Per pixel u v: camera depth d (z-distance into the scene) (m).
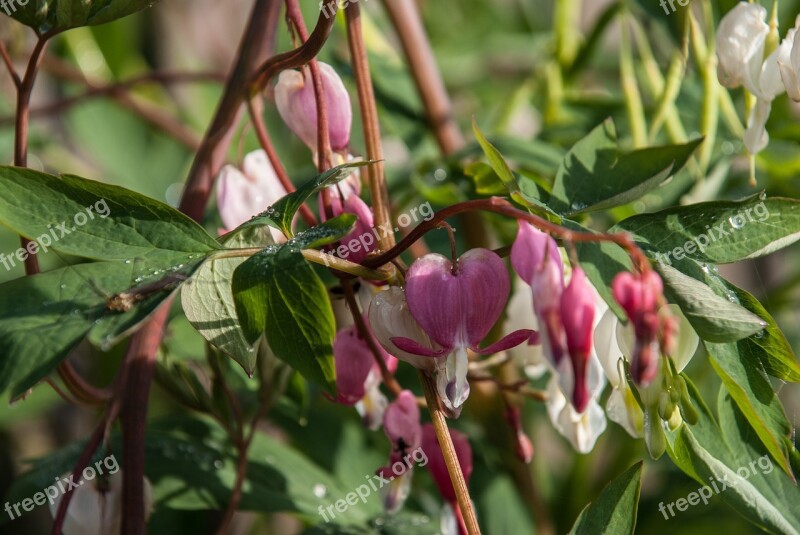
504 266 0.67
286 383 0.78
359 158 0.72
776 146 0.87
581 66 0.91
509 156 0.82
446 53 1.24
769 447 0.67
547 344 0.64
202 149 0.75
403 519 0.79
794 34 0.69
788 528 0.67
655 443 0.66
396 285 0.68
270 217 0.67
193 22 1.24
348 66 0.88
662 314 0.65
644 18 0.91
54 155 1.06
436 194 0.80
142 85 1.12
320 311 0.66
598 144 0.70
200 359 0.79
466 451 0.72
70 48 1.11
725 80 0.71
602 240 0.64
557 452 1.09
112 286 0.65
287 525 1.02
